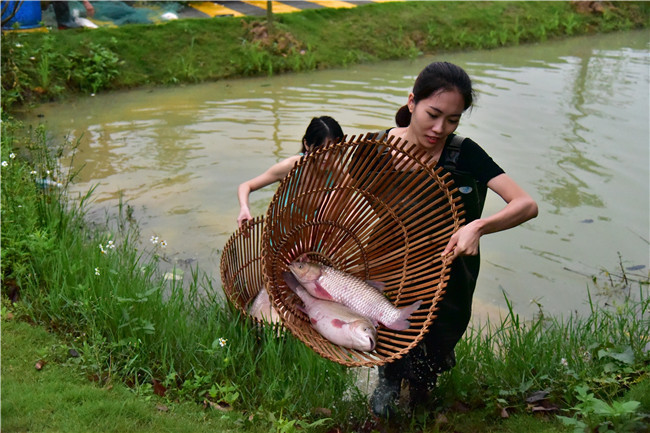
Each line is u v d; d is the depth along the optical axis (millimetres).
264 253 3400
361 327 3232
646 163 7840
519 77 11375
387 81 11195
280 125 8961
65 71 10414
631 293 5504
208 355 4102
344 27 13000
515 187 3402
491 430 3748
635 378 4035
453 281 3512
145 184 7188
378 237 3721
